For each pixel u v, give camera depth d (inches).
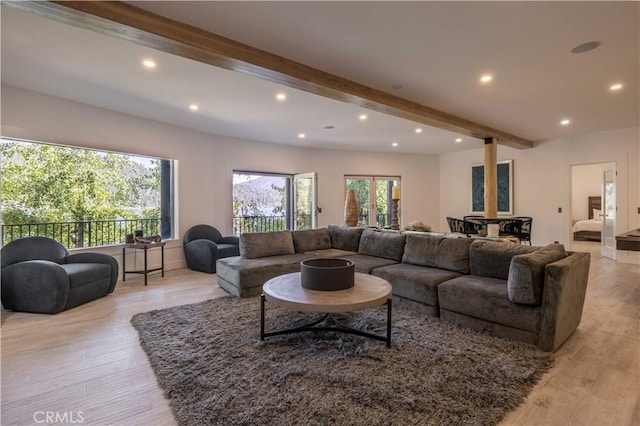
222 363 85.4
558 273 90.7
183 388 74.3
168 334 104.7
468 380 77.0
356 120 208.7
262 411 65.8
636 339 102.0
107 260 153.7
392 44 109.8
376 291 100.3
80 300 136.6
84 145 171.6
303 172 304.2
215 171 243.9
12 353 93.5
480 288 108.0
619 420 64.6
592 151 248.7
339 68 128.5
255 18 94.3
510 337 100.1
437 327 109.9
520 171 291.7
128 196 209.2
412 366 83.5
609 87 149.9
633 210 229.5
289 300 92.6
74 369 84.5
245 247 168.9
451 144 297.9
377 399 69.4
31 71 130.0
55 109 160.2
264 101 168.7
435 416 64.5
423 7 89.0
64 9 80.0
